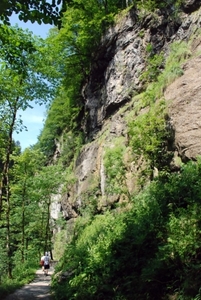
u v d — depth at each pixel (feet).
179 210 24.53
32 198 79.41
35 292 39.75
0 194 51.90
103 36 79.36
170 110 39.58
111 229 35.06
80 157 83.66
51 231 112.47
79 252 38.04
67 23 82.84
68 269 37.73
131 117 55.88
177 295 19.66
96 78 82.99
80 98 100.63
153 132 40.55
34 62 49.85
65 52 88.43
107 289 25.17
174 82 41.83
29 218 80.02
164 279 21.67
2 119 51.65
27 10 18.88
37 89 52.31
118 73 70.54
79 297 26.89
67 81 95.25
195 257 20.75
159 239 24.93
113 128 64.85
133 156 48.29
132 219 31.89
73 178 84.17
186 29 53.31
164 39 61.31
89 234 47.60
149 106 50.42
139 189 45.88
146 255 25.13
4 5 18.01
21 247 70.44
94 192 66.08
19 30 48.75
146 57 63.87
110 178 51.21
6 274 60.80
